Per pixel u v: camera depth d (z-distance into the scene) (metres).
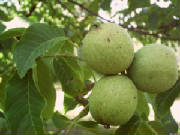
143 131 0.24
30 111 0.19
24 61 0.18
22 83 0.19
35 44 0.19
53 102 0.24
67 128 0.22
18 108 0.18
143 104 0.26
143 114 0.24
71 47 0.29
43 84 0.23
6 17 0.34
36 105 0.19
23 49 0.19
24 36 0.19
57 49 0.26
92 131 0.23
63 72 0.28
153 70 0.21
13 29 0.21
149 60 0.21
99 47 0.20
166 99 0.26
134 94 0.20
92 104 0.20
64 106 0.30
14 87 0.19
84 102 0.27
